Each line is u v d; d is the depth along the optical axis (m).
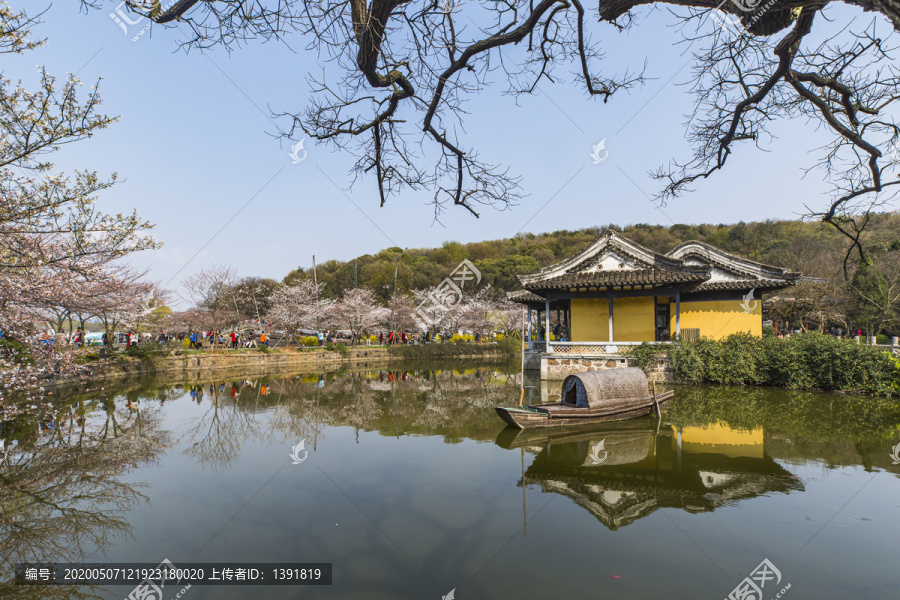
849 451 9.32
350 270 62.06
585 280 20.39
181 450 10.41
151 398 17.98
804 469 8.25
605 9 3.81
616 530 6.01
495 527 6.18
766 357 17.52
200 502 7.30
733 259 21.84
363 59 3.68
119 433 12.15
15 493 7.87
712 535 5.80
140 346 26.38
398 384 22.52
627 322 22.05
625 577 4.91
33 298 11.55
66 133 6.79
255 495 7.52
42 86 6.53
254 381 23.95
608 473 8.24
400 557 5.44
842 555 5.25
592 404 11.81
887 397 14.80
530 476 8.17
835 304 29.72
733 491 7.28
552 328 30.02
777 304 29.86
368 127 4.73
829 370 15.95
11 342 13.02
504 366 33.53
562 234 82.38
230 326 38.47
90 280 12.54
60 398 17.55
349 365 34.38
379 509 6.84
